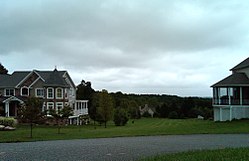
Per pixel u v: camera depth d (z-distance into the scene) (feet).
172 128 125.59
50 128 144.66
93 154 55.77
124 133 106.83
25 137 93.81
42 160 49.67
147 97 390.01
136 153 56.03
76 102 216.74
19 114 99.50
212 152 46.93
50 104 187.42
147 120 255.70
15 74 204.23
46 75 195.83
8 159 50.83
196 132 103.96
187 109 293.23
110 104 180.04
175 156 44.80
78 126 171.12
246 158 38.40
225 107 151.43
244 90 154.51
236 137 86.84
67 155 54.95
